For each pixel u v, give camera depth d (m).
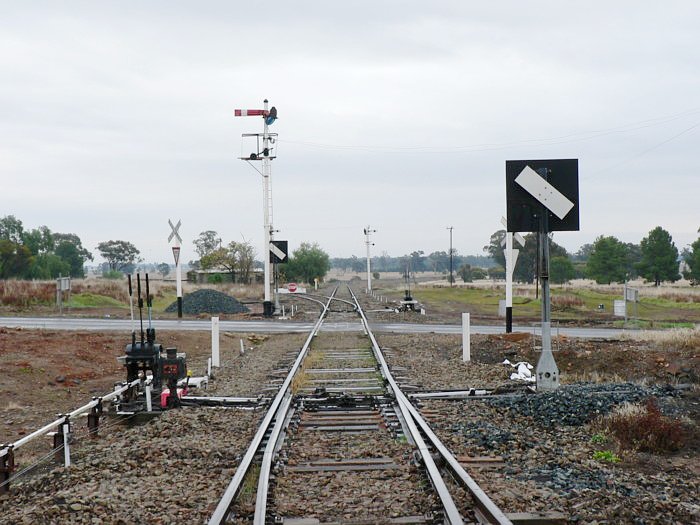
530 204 13.38
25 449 11.88
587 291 71.00
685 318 41.12
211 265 84.88
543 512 6.71
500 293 72.81
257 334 29.70
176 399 13.26
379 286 110.00
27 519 7.04
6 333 23.23
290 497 7.38
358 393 14.41
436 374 17.72
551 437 10.49
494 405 12.93
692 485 8.05
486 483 7.72
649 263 95.50
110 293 51.03
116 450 10.12
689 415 11.79
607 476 8.17
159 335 25.70
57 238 143.00
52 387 16.97
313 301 57.88
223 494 7.43
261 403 13.46
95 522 6.95
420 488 7.55
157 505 7.40
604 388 13.38
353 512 6.87
